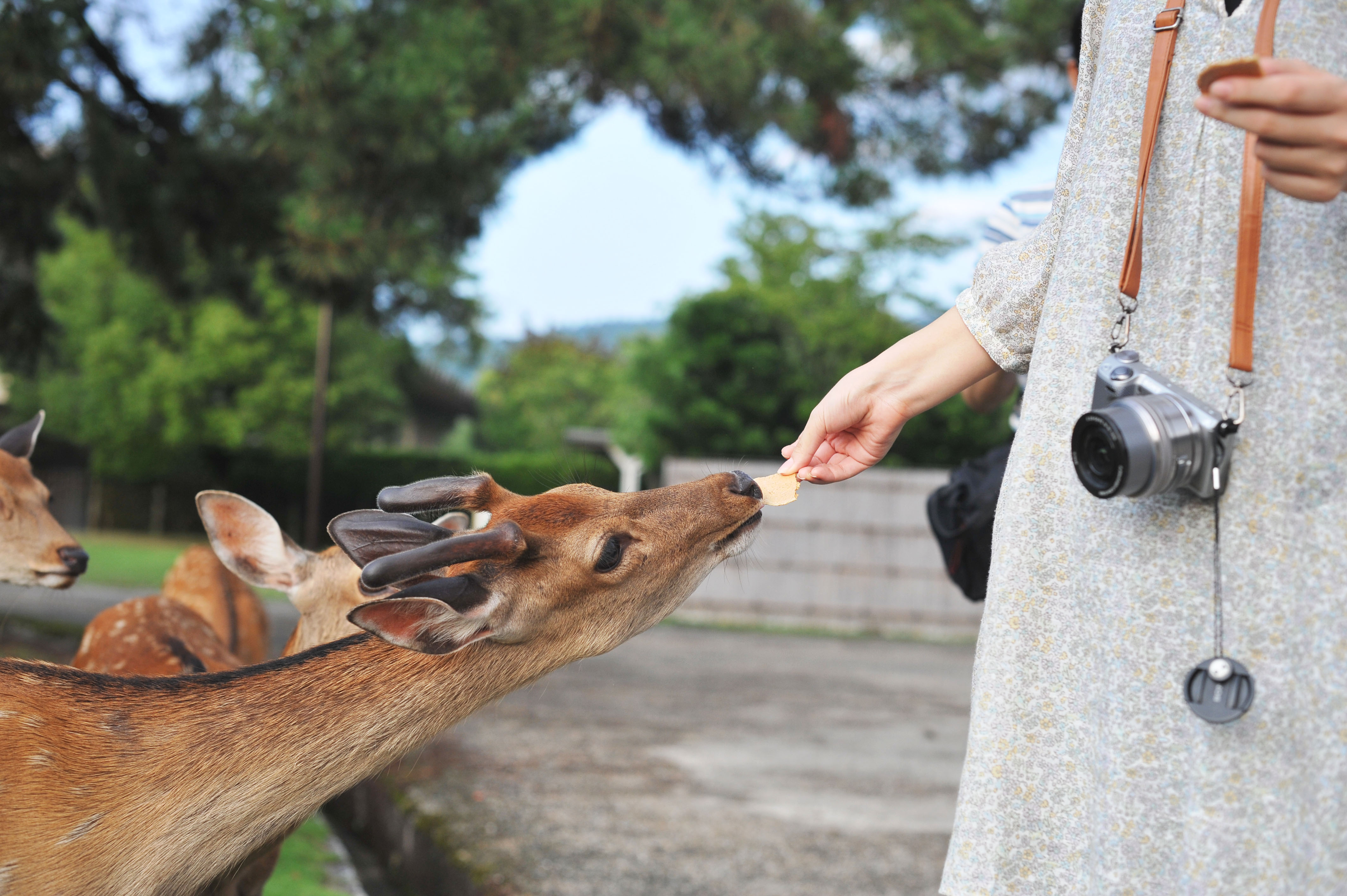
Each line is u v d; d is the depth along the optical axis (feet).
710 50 27.30
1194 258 3.91
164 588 12.95
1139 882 3.75
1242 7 3.94
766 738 19.47
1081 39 4.76
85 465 79.82
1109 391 3.86
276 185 24.70
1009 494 4.35
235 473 79.20
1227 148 3.88
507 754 16.66
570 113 30.78
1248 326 3.68
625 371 60.64
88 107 23.90
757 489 6.68
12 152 24.52
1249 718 3.54
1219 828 3.54
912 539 38.88
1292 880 3.46
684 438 50.42
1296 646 3.53
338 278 23.32
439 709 6.01
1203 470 3.64
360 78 19.27
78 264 72.18
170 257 27.89
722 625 38.37
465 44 21.24
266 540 8.93
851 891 11.25
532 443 129.29
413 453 80.84
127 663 9.80
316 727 5.80
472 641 5.77
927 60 34.27
